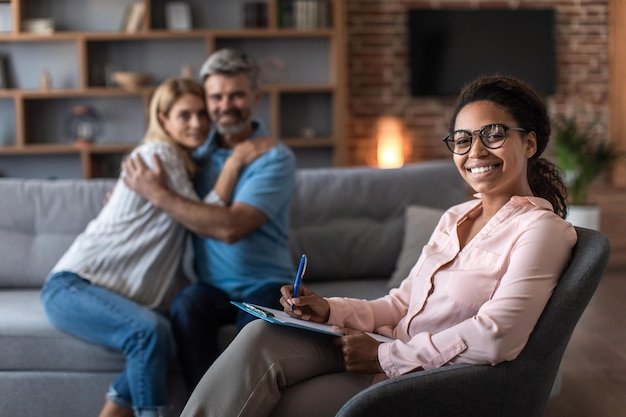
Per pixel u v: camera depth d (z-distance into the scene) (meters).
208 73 3.06
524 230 1.84
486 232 1.92
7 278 3.43
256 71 3.13
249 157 3.01
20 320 2.89
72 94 6.52
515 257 1.80
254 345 1.94
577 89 7.38
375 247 3.57
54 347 2.84
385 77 7.23
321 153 7.03
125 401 2.72
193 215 2.90
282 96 6.95
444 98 7.27
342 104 6.73
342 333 1.98
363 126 7.27
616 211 6.57
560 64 7.35
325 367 2.03
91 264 2.92
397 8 7.19
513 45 7.21
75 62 6.79
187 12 6.72
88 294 2.81
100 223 3.03
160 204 2.94
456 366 1.75
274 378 1.92
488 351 1.74
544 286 1.77
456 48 7.18
